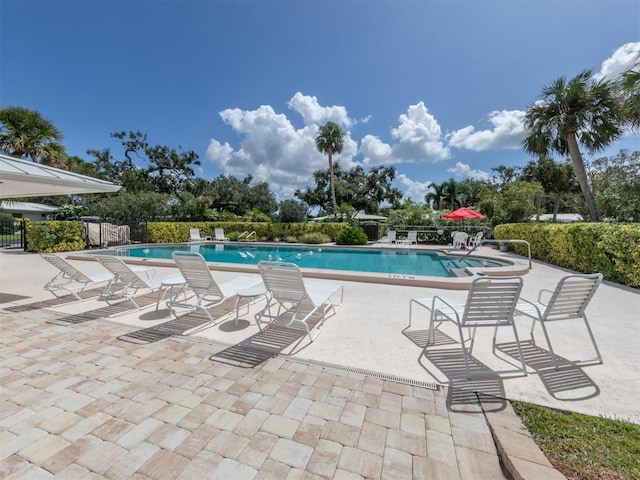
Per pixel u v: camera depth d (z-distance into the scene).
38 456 1.73
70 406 2.20
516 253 12.02
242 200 31.45
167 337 3.55
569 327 3.88
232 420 2.06
